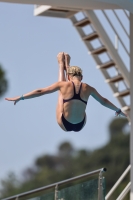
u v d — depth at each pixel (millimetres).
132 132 31734
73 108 23641
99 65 39375
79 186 29750
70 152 136375
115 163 121125
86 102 23953
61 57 24688
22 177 128250
